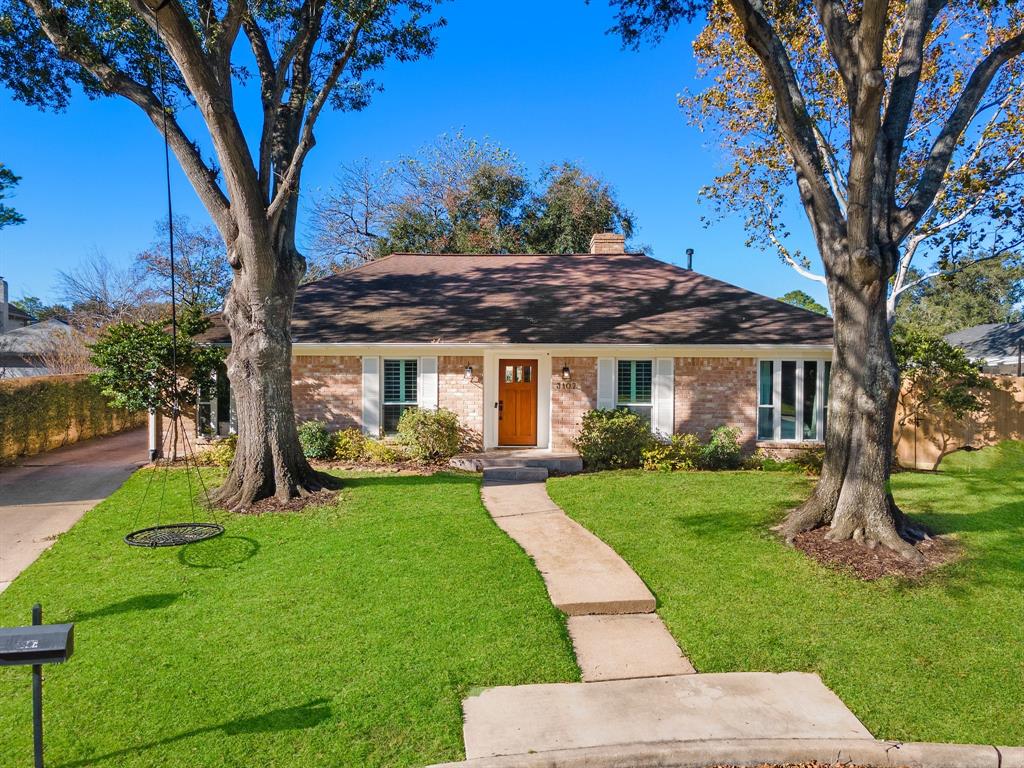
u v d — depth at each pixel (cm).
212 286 3262
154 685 449
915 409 1376
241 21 851
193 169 920
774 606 591
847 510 744
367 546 743
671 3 923
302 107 1040
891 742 389
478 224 3033
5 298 3606
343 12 957
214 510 904
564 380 1384
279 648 502
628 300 1557
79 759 370
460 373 1381
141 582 645
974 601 601
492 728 401
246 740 388
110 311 2944
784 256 1894
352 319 1438
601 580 643
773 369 1370
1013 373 2317
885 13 586
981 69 723
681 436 1348
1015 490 1026
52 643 321
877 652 508
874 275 707
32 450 1495
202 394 1293
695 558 714
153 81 991
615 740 388
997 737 400
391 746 383
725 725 406
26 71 999
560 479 1171
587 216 2900
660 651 512
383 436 1384
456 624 545
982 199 1391
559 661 486
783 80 743
